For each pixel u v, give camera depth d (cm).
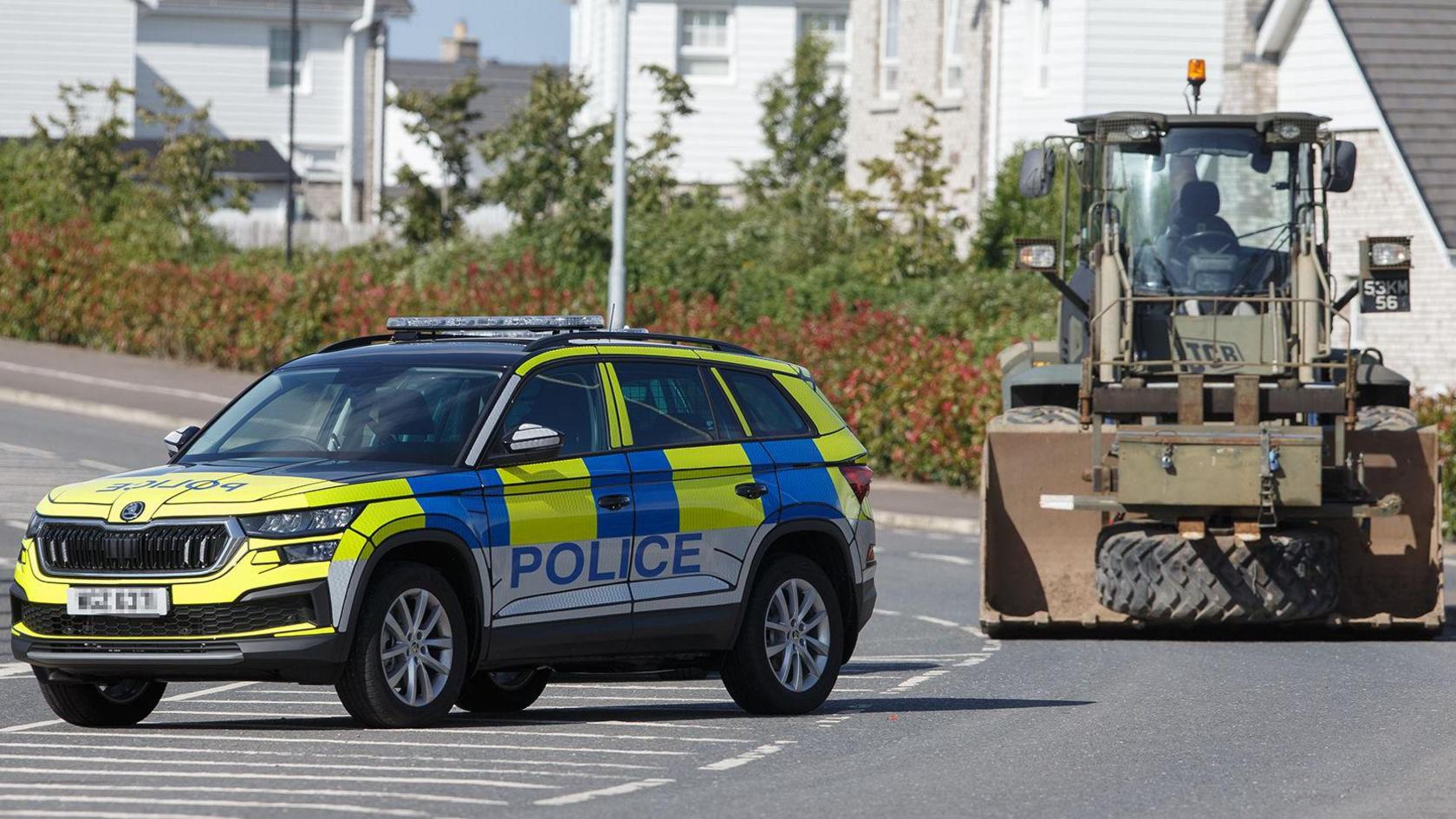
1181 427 3891
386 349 2927
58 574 2577
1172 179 4184
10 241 10906
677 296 8950
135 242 11669
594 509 2770
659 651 2853
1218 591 3888
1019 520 4144
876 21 11238
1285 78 8631
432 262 10412
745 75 14725
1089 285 4350
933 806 2241
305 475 2598
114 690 2800
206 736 2653
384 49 18350
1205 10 9356
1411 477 4059
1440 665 3694
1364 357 4259
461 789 2256
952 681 3462
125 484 2630
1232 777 2475
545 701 3231
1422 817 2222
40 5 17250
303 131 18200
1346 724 2944
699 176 14725
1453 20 7950
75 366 9569
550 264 9756
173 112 17900
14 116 17262
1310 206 4162
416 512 2589
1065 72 9388
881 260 9269
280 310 9475
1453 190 7450
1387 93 7700
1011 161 9369
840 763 2534
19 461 6825
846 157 13200
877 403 7469
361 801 2162
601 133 10688
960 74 10356
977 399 7119
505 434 2730
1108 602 3962
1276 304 4084
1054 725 2919
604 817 2116
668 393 2950
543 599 2711
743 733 2783
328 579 2512
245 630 2498
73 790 2216
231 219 15425
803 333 7912
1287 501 3781
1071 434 4122
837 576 3138
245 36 18050
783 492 3017
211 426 2870
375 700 2578
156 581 2519
